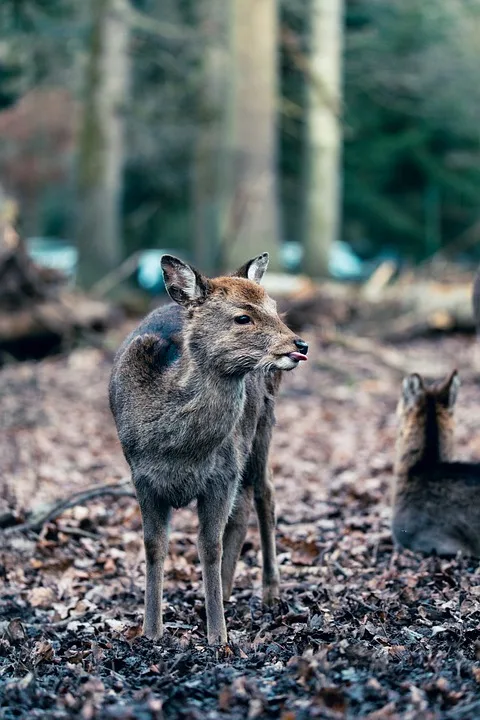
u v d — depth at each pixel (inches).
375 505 442.9
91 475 494.0
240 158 1041.5
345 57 1565.0
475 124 1665.8
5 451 529.3
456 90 1612.9
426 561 356.8
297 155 1685.5
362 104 1690.5
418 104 1663.4
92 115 1180.5
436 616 293.0
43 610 333.1
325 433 588.1
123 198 1763.0
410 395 385.7
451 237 1797.5
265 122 1046.4
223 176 1052.5
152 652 272.1
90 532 406.0
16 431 577.0
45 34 1178.6
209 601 283.1
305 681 236.7
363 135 1722.4
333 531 405.7
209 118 1397.6
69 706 230.4
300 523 422.6
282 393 689.6
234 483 285.3
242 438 289.9
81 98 1330.0
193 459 274.8
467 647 261.4
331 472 505.0
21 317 787.4
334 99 1219.9
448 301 889.5
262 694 229.6
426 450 378.9
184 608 323.3
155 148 1581.0
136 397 276.4
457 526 365.1
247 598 333.1
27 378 717.3
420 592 316.8
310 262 1274.6
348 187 1779.0
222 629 283.4
